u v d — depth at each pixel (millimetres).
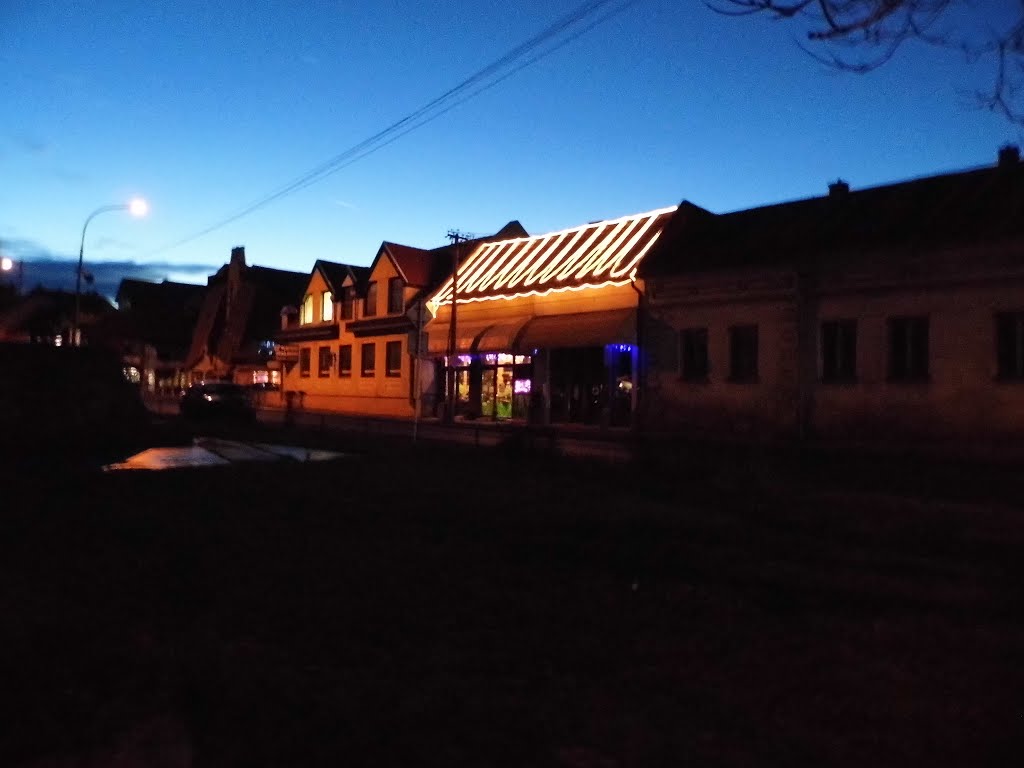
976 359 20797
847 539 10672
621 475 15945
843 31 5676
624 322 29078
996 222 20703
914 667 5973
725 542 10141
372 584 7871
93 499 12609
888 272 22453
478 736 4723
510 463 17828
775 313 24953
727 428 26125
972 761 4555
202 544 9453
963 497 14641
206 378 66625
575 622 6910
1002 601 7645
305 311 52781
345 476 15453
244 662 5730
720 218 29703
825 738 4809
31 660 5664
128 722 4816
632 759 4508
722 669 5914
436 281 43156
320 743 4578
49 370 23188
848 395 23234
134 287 78062
